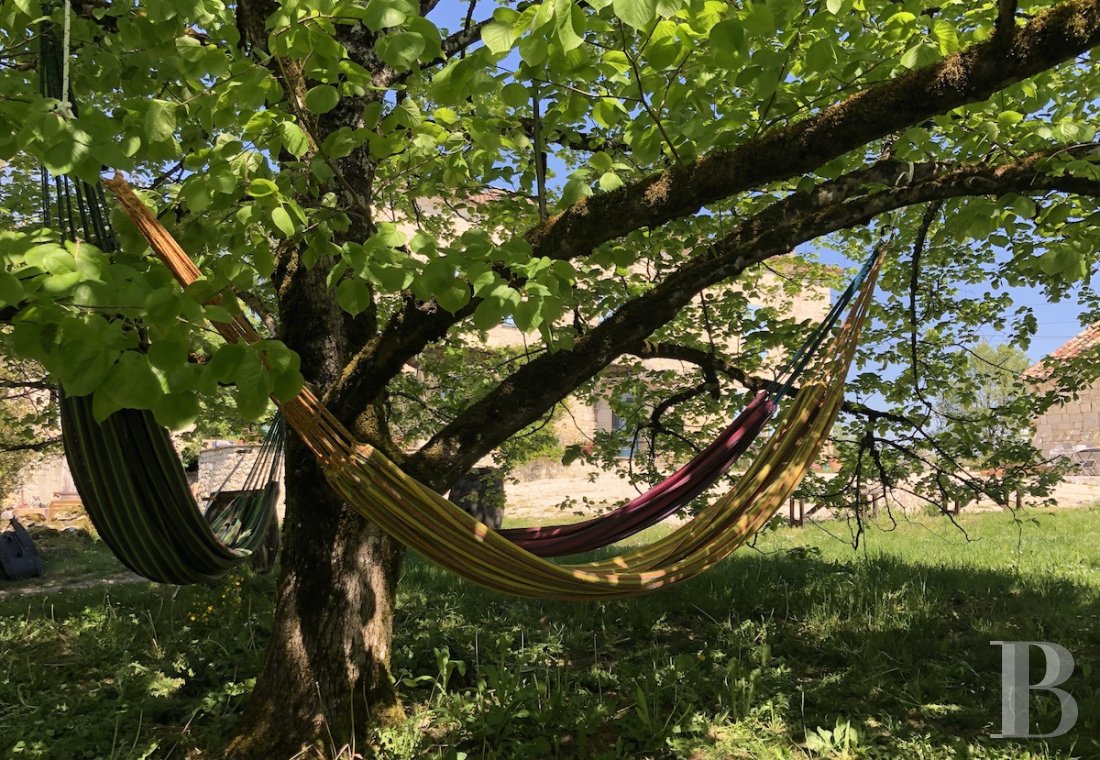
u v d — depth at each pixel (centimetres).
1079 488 1502
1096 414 1866
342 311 374
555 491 1419
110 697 417
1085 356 493
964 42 309
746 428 322
